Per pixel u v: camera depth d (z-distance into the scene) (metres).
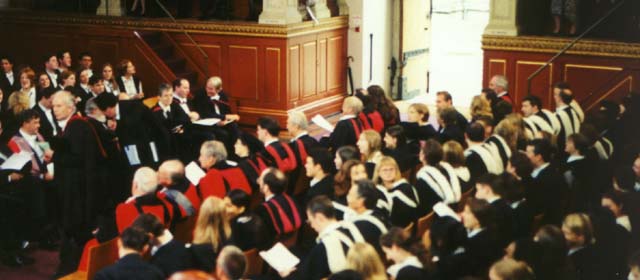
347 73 18.61
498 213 7.36
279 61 16.42
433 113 18.09
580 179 9.48
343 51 18.36
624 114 11.66
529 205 8.05
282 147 9.91
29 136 10.30
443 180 8.28
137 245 6.12
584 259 7.02
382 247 6.20
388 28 19.33
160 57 17.38
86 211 10.23
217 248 6.64
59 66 15.70
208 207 6.73
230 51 17.00
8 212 9.86
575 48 15.06
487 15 27.95
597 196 9.62
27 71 13.47
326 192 8.59
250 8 17.53
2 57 14.75
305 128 10.27
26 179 10.10
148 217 6.32
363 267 5.80
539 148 8.74
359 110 11.26
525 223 7.71
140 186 7.59
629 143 11.38
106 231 7.97
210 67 17.31
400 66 19.52
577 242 7.01
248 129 16.92
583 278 7.06
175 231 8.00
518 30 15.86
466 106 18.89
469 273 6.68
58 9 20.27
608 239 7.27
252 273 7.24
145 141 11.83
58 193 10.17
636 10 16.25
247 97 17.00
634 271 6.26
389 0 19.22
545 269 6.45
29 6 19.88
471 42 26.53
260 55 16.64
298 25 16.44
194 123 13.08
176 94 13.29
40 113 11.38
